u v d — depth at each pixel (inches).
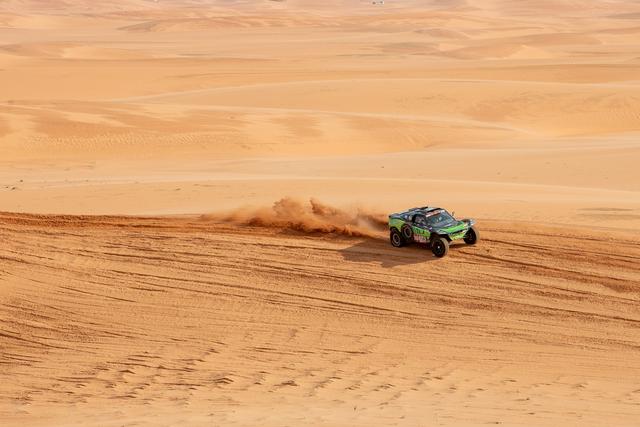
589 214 1765.5
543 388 1069.1
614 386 1072.2
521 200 1985.7
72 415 1046.4
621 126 4598.9
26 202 2180.1
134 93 6077.8
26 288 1448.1
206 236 1632.6
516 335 1226.0
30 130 3700.8
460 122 4434.1
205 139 3764.8
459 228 1480.1
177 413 1006.4
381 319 1293.1
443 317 1285.7
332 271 1448.1
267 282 1427.2
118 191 2316.7
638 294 1310.3
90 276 1482.5
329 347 1224.8
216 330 1294.3
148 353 1238.9
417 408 985.5
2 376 1198.9
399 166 3016.7
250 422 919.0
